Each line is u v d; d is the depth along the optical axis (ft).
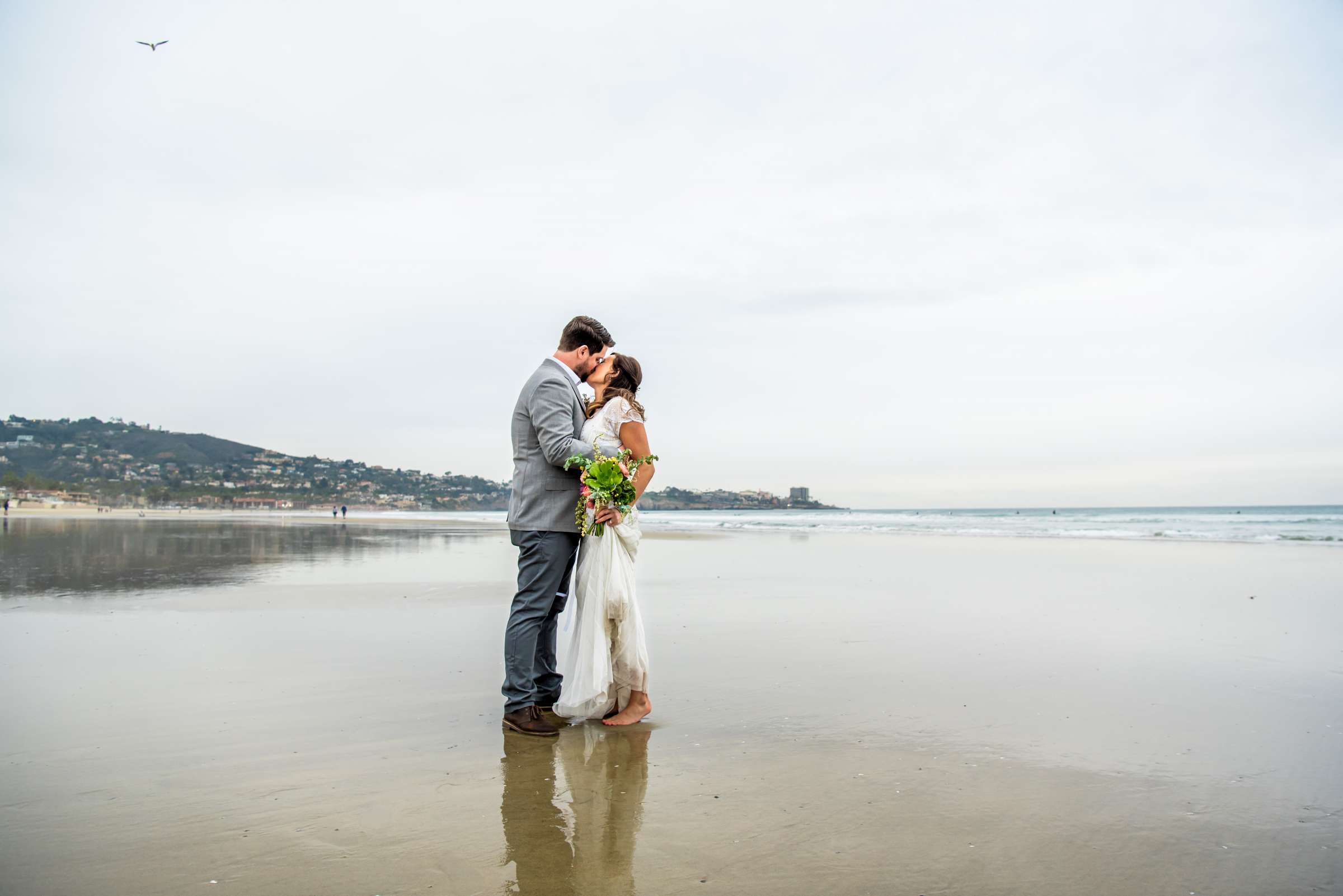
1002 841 7.33
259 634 18.06
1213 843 7.30
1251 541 60.23
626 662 11.54
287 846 7.12
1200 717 11.59
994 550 50.11
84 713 11.60
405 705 12.22
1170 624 19.76
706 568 36.68
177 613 21.03
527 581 11.34
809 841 7.31
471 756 9.88
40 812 7.89
